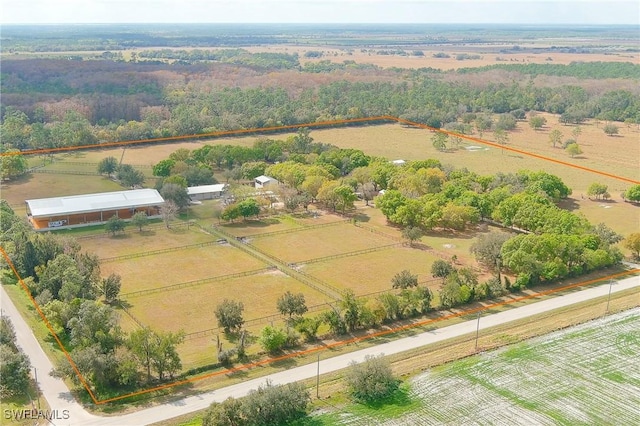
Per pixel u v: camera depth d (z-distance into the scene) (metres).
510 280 113.88
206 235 140.50
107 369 78.94
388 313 98.12
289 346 90.44
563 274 114.00
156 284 112.44
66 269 104.12
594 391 80.88
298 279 115.19
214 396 77.88
